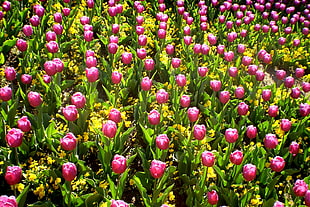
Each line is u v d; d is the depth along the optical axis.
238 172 2.13
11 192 2.08
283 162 1.95
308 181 2.19
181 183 2.25
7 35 2.90
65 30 3.15
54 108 2.50
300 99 2.86
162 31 2.94
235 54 3.48
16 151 1.97
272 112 2.35
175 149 2.44
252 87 2.98
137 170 2.33
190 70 3.01
